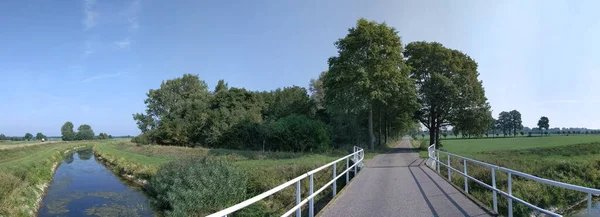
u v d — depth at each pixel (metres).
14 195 16.80
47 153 45.88
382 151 41.06
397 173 17.61
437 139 48.97
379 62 36.38
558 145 49.00
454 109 45.16
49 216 17.20
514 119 143.75
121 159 36.47
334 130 48.44
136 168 29.03
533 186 21.22
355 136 48.34
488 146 57.25
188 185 16.55
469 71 45.50
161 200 17.98
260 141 45.41
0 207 15.05
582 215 17.39
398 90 37.66
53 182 27.56
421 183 13.73
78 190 23.77
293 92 61.41
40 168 28.34
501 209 18.06
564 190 20.77
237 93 60.00
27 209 16.89
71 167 39.75
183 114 61.50
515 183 21.97
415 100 40.91
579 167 27.28
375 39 36.94
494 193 8.82
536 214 18.00
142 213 17.39
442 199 10.20
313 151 38.72
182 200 15.63
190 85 78.31
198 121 53.38
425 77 46.28
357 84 35.03
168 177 18.56
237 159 29.47
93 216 17.03
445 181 14.25
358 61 36.84
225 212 4.31
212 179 16.66
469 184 21.05
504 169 8.18
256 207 14.92
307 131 40.81
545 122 144.75
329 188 18.14
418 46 45.91
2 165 24.20
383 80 35.88
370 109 39.69
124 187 24.77
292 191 17.67
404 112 46.19
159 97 74.94
